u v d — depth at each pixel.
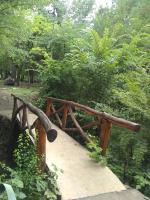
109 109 5.99
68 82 7.91
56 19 15.86
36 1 7.92
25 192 3.53
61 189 3.78
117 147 5.30
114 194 3.80
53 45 11.08
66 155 4.82
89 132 6.31
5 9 7.77
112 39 8.01
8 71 16.84
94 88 7.38
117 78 7.21
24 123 6.04
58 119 6.82
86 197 3.70
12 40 9.05
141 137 4.99
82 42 8.19
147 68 6.42
